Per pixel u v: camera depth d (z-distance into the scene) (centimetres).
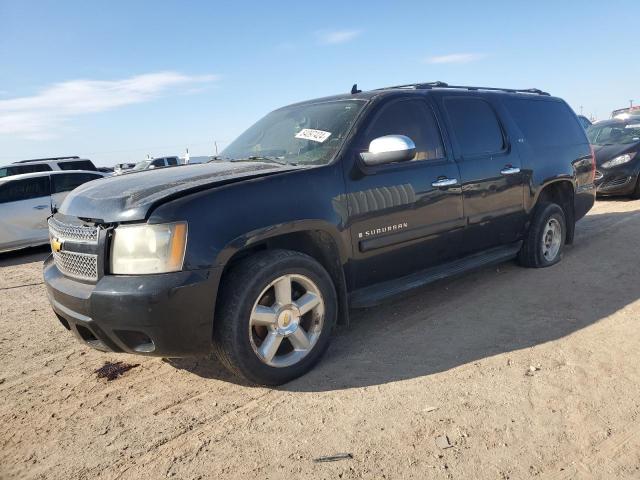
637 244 636
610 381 308
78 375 373
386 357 361
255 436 276
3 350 433
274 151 409
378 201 380
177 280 282
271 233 317
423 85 475
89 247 305
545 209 546
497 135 506
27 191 983
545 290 484
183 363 378
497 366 336
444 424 274
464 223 454
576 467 237
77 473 257
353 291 386
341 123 396
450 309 450
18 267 855
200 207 296
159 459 263
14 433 299
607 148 1029
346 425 280
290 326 330
